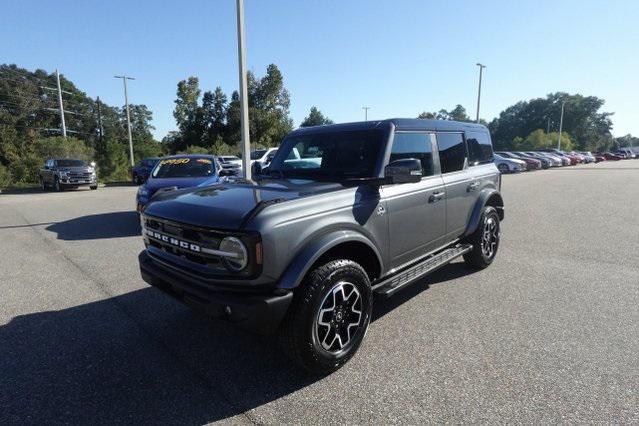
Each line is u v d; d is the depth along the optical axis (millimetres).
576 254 6309
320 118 88812
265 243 2592
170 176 9250
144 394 2824
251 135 52531
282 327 2818
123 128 86500
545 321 3873
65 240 7945
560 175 26109
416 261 4145
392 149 3707
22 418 2572
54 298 4723
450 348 3385
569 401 2643
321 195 3051
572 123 101625
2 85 64875
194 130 53438
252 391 2846
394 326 3816
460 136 4934
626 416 2484
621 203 12086
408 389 2824
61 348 3506
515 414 2529
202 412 2619
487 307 4234
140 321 4051
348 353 3094
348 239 3049
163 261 3266
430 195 4102
